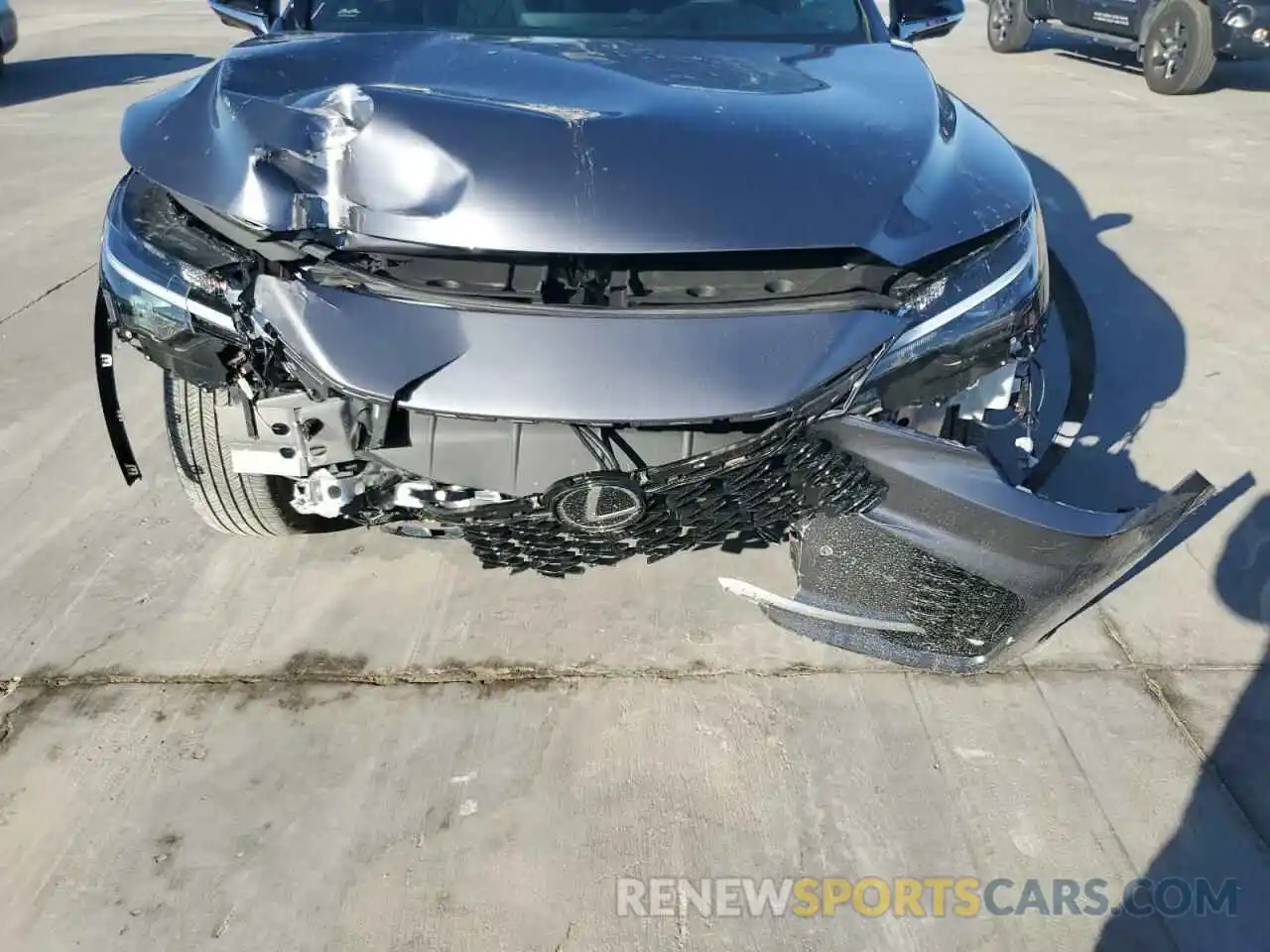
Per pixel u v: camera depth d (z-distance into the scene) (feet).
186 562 8.32
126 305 6.17
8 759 6.53
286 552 8.47
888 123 6.39
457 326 5.37
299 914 5.61
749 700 7.06
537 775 6.47
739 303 5.50
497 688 7.13
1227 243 15.08
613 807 6.27
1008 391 6.84
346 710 6.94
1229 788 6.45
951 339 5.95
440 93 6.01
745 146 5.79
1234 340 12.05
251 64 6.68
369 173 5.62
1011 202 6.49
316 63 6.61
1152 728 6.88
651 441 5.65
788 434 5.56
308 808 6.23
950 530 6.26
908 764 6.60
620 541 6.18
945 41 34.53
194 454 7.25
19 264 14.39
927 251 5.82
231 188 5.78
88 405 10.63
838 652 7.50
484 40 7.32
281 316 5.57
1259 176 18.39
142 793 6.31
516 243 5.43
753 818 6.22
